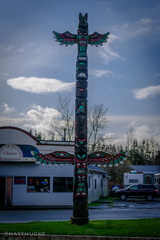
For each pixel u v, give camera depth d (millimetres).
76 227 13195
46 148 27594
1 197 27125
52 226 13414
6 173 27375
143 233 12000
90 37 16625
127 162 62688
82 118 15336
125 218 18031
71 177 28188
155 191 35312
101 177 40844
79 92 15562
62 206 26922
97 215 19672
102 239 11516
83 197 14531
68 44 16453
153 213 20984
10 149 26703
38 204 27406
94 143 45219
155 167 60812
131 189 35750
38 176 27766
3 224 14102
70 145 28109
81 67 15805
